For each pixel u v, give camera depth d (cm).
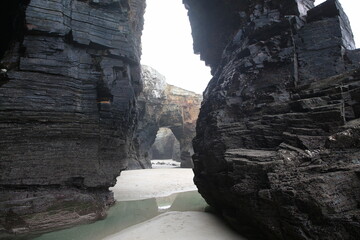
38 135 1185
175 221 1270
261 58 1470
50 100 1238
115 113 1484
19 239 1027
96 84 1440
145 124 5150
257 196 871
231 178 1048
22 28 1275
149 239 1017
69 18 1366
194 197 2081
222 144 1256
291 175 804
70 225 1188
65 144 1260
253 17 1748
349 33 1475
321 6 1455
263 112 1259
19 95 1159
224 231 1087
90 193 1366
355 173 695
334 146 811
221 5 2092
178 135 5919
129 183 2614
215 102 1588
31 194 1134
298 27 1462
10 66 1202
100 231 1173
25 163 1136
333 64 1266
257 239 943
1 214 1030
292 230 709
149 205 1764
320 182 706
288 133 1007
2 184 1073
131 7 2181
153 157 9106
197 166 1608
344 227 620
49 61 1259
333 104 951
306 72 1309
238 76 1534
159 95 5338
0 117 1107
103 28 1505
